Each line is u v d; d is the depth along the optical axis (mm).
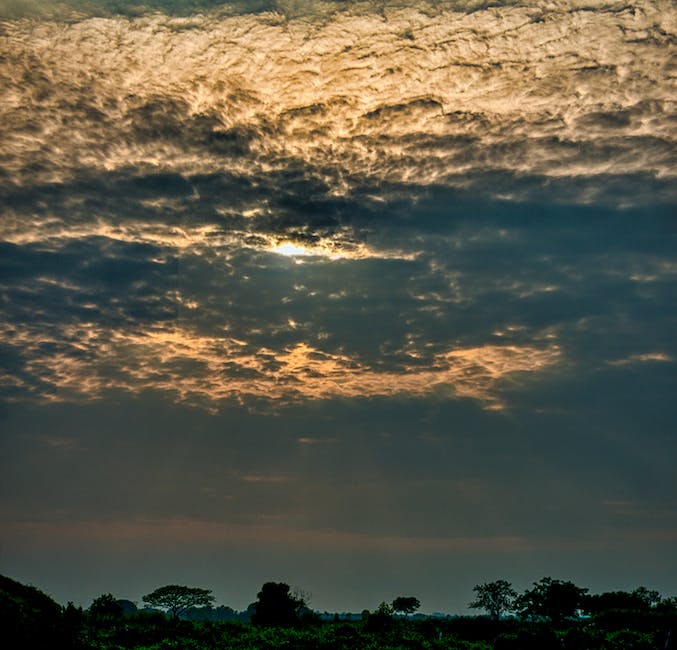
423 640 60906
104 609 73375
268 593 80125
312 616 85625
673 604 74000
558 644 51594
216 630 61438
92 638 48781
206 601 99438
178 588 99000
